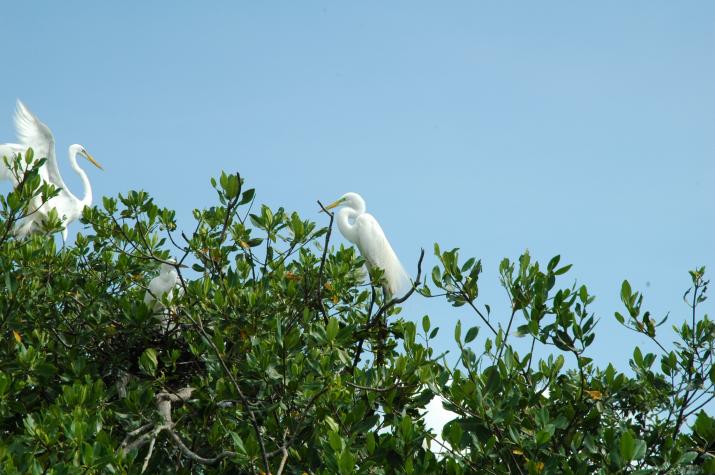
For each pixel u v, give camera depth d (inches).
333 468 300.4
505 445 346.3
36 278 537.3
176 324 515.2
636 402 429.4
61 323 540.1
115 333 525.0
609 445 349.1
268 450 383.6
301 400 378.0
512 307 397.7
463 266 418.0
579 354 373.4
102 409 416.5
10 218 523.2
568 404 380.8
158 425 399.2
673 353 424.8
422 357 386.0
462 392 341.1
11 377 429.7
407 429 331.3
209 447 451.5
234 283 482.9
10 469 289.0
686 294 436.8
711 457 339.0
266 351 384.5
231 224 560.7
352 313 568.7
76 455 297.4
